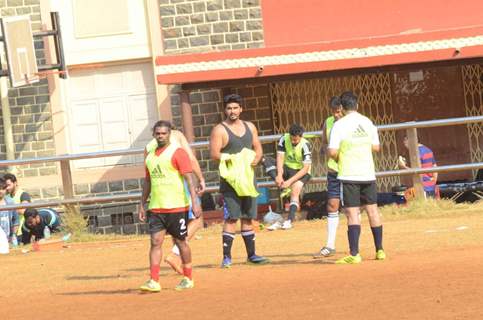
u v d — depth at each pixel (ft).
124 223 195.31
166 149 92.02
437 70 195.93
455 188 174.19
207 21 195.31
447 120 151.12
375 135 104.99
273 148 194.18
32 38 191.31
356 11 191.42
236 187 106.22
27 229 157.28
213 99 195.52
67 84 200.44
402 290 81.61
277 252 118.73
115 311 82.69
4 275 116.26
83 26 199.93
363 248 115.96
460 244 112.98
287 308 77.15
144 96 199.93
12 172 197.26
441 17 189.57
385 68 180.86
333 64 177.06
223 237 107.86
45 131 199.21
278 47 177.27
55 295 97.14
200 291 90.58
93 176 198.08
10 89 198.70
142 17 198.70
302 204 168.04
